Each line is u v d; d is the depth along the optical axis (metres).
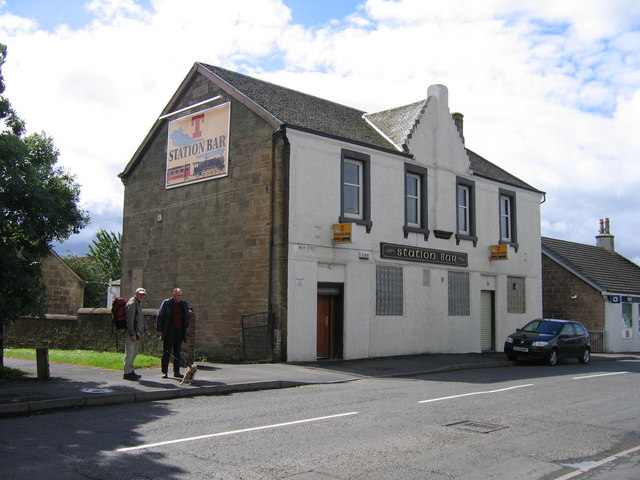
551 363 19.69
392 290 19.83
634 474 6.39
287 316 16.62
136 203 22.44
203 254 19.45
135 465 6.30
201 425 8.34
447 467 6.50
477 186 23.78
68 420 8.64
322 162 17.97
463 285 22.80
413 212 21.12
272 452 6.91
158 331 12.49
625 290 29.91
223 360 18.30
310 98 22.16
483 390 12.48
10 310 11.58
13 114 12.54
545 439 8.00
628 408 10.52
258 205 17.77
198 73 20.58
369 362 17.69
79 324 19.25
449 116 22.64
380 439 7.68
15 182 11.20
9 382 11.51
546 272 30.89
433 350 21.08
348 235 17.48
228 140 19.03
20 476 5.88
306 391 12.07
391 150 19.91
